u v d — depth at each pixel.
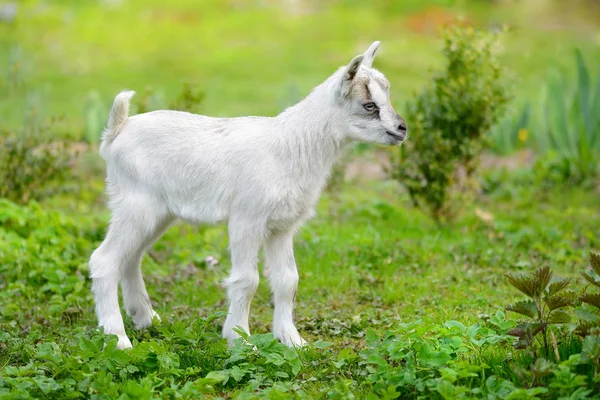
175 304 10.34
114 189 8.84
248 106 24.84
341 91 8.41
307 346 8.42
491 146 13.88
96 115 19.06
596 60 31.39
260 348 7.99
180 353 8.08
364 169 18.75
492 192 16.08
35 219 12.48
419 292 10.61
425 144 13.45
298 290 10.81
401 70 29.78
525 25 36.31
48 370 7.68
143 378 7.54
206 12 38.97
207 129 8.78
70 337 8.87
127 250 8.75
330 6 39.69
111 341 7.75
